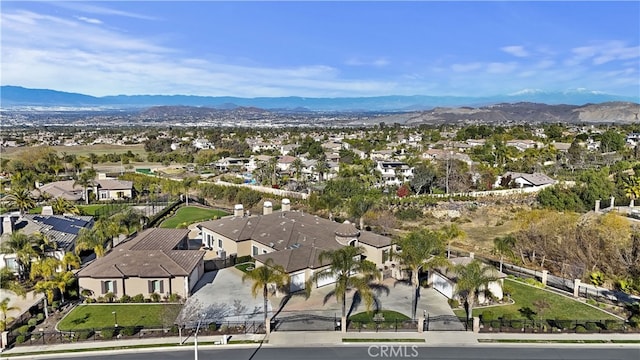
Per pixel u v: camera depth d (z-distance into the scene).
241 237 59.91
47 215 65.12
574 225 62.41
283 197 98.75
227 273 54.69
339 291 39.09
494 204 96.31
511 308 44.75
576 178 104.81
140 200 104.62
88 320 42.06
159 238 58.28
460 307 44.97
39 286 42.31
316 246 54.84
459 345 37.25
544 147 169.12
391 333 39.28
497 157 151.25
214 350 36.34
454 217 87.94
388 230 75.88
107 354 35.66
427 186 111.19
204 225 67.81
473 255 56.09
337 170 137.62
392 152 170.75
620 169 119.31
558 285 51.16
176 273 46.91
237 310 44.06
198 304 45.47
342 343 37.50
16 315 43.00
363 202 77.50
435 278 49.69
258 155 180.62
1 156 173.50
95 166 164.75
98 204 99.44
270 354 35.69
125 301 46.06
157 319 42.19
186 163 176.38
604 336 38.84
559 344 37.47
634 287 49.03
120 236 70.62
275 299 46.78
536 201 96.69
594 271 53.38
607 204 89.06
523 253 63.03
